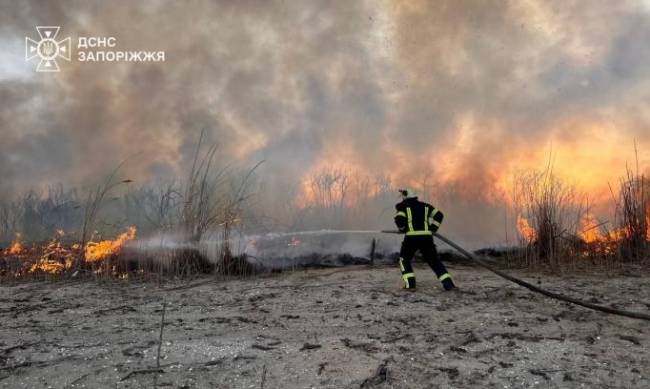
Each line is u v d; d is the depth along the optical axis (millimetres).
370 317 5047
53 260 8141
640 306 5324
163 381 3488
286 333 4574
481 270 7812
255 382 3457
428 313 5145
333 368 3662
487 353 3947
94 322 5059
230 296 6207
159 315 5320
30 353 4094
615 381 3402
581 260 8188
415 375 3525
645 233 8359
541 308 5285
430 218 6473
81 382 3496
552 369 3607
